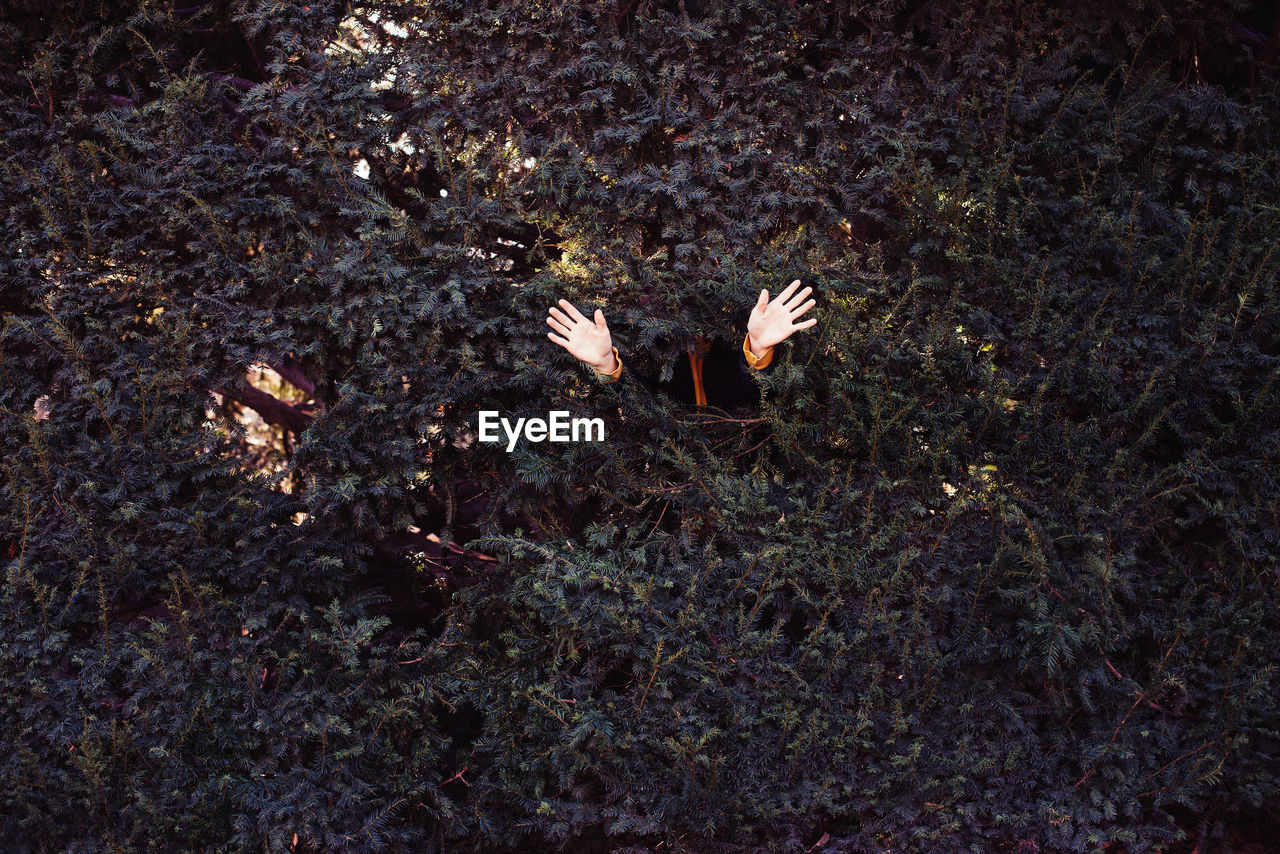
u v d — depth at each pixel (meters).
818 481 2.81
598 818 2.72
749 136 2.81
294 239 2.82
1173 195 2.97
